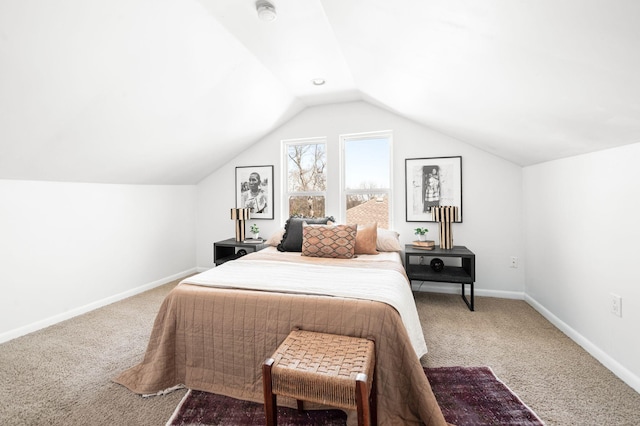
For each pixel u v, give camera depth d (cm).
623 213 166
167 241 379
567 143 191
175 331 170
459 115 232
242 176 395
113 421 142
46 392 162
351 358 124
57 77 162
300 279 189
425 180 326
